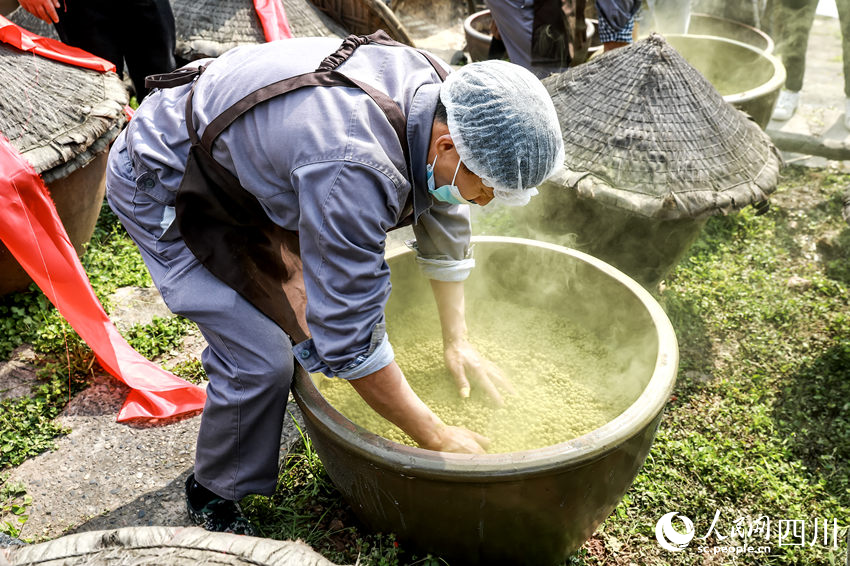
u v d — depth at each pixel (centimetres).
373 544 195
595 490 162
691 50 415
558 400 211
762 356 275
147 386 253
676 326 290
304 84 143
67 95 277
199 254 164
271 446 187
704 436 241
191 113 158
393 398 158
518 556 178
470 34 460
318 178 136
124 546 116
